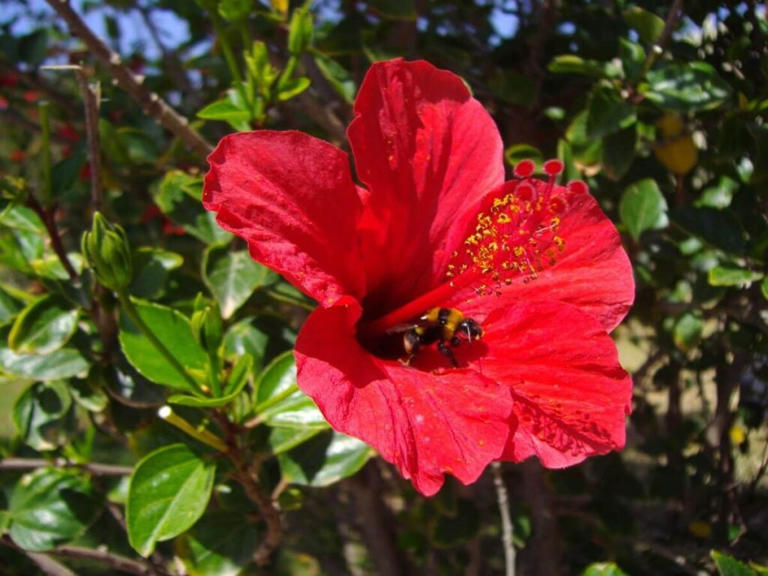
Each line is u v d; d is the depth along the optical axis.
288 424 0.25
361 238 0.25
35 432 0.29
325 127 0.34
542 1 0.37
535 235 0.25
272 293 0.29
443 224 0.26
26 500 0.30
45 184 0.27
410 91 0.25
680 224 0.29
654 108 0.30
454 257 0.26
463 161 0.26
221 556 0.28
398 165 0.25
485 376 0.24
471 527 0.39
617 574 0.31
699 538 0.35
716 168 0.33
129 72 0.29
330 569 0.52
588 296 0.25
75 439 0.33
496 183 0.25
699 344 0.35
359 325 0.26
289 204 0.22
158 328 0.25
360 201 0.24
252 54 0.29
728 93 0.29
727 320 0.33
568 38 0.37
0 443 0.35
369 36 0.36
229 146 0.22
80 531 0.30
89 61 0.49
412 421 0.22
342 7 0.41
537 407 0.23
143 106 0.30
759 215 0.30
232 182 0.22
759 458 0.39
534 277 0.25
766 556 0.34
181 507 0.24
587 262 0.25
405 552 0.49
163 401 0.27
